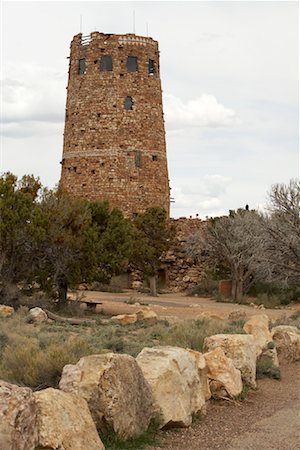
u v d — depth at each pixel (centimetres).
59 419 829
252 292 5097
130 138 5594
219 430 1100
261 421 1177
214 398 1333
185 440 1027
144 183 5600
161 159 5744
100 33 5681
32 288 3238
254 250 4475
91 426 876
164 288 5575
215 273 5478
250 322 1934
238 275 4756
